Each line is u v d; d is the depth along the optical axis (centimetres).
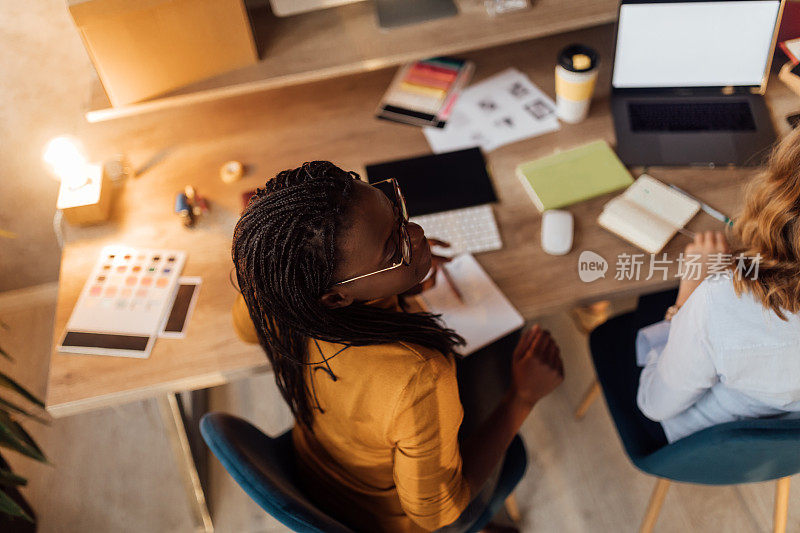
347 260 73
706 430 104
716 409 110
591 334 153
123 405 201
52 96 180
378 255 75
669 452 116
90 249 145
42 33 169
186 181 157
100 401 125
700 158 148
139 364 127
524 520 173
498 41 155
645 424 136
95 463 191
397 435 85
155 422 198
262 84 154
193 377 125
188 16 143
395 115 166
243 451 102
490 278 135
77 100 182
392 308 93
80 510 182
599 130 158
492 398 139
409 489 90
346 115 168
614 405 141
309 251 71
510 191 149
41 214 205
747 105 155
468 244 141
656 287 132
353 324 82
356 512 109
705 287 97
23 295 225
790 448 97
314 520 94
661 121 155
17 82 175
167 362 127
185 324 132
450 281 135
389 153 159
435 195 150
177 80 154
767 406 102
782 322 91
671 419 122
